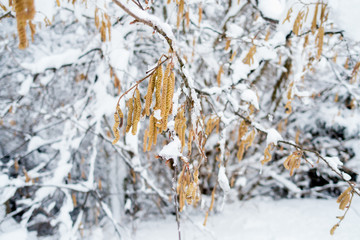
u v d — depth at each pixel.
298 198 7.60
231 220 6.25
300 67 3.67
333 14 2.75
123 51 3.43
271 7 2.95
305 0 2.53
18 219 5.54
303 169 7.37
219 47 4.64
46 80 4.24
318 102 7.36
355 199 6.17
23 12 0.72
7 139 6.62
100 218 6.89
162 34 1.25
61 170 3.80
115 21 3.69
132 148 3.94
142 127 6.29
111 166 5.94
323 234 4.70
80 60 4.47
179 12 1.89
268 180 8.10
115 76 3.51
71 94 6.19
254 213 6.47
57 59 3.61
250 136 2.29
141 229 6.32
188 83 1.61
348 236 4.43
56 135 6.73
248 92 2.56
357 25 2.70
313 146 7.28
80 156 6.55
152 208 8.15
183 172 1.56
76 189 3.71
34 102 5.76
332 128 7.35
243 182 6.14
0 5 2.17
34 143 4.16
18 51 5.77
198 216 6.80
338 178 7.32
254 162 6.92
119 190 5.93
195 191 1.56
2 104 4.99
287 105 2.98
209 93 2.62
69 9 3.45
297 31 2.20
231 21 4.73
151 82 1.21
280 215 6.06
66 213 3.63
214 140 6.43
